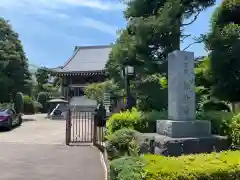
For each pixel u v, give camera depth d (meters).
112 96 26.08
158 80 14.24
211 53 11.35
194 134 7.62
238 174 4.39
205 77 12.32
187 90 7.99
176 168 4.40
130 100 15.44
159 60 13.50
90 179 8.38
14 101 35.94
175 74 8.08
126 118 9.91
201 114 9.05
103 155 11.92
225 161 4.63
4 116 22.33
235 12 11.16
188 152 7.08
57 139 17.50
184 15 13.52
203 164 4.51
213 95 11.86
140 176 4.35
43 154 12.38
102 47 58.53
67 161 10.94
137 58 13.66
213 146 7.37
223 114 8.88
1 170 9.52
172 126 7.49
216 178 4.36
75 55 58.22
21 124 27.36
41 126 25.66
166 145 6.98
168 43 12.91
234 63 10.88
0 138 17.88
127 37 13.90
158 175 4.30
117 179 4.84
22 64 34.16
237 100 11.43
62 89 53.88
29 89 34.91
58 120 33.16
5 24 34.03
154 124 9.66
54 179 8.41
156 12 13.64
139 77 14.94
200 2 13.40
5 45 32.47
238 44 10.62
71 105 46.06
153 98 13.70
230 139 7.74
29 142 16.12
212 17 11.77
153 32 12.63
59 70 53.47
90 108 44.94
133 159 5.09
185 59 8.05
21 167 9.95
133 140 8.25
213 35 11.27
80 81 52.88
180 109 7.93
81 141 15.80
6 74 32.31
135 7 13.70
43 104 52.56
